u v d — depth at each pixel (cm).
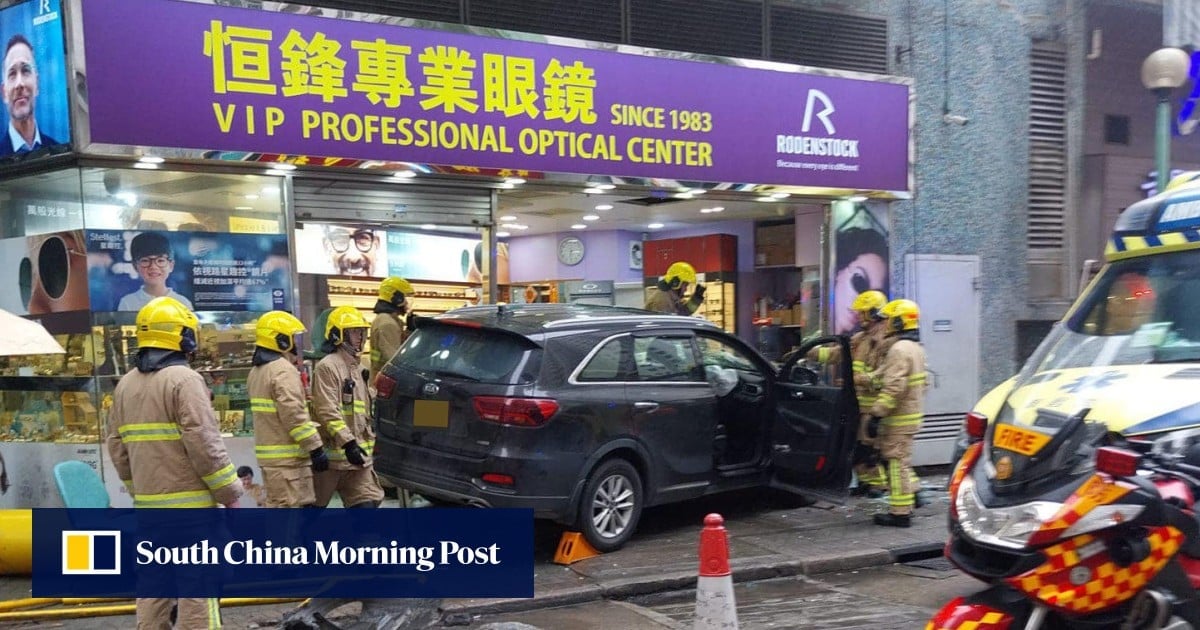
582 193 938
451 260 898
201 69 712
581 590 604
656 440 719
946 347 1078
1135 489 380
